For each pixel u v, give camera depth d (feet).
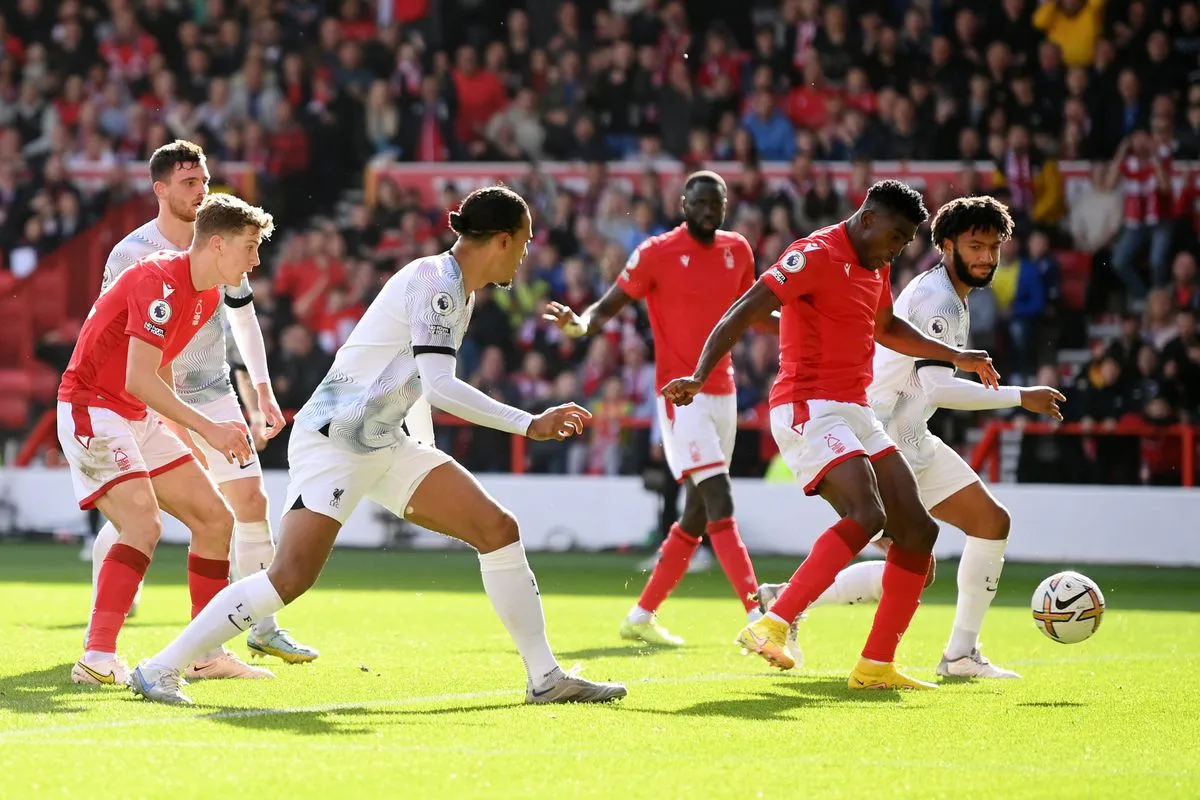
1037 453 176.35
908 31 219.61
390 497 59.72
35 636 86.33
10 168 230.27
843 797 42.14
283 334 194.08
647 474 169.78
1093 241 203.21
